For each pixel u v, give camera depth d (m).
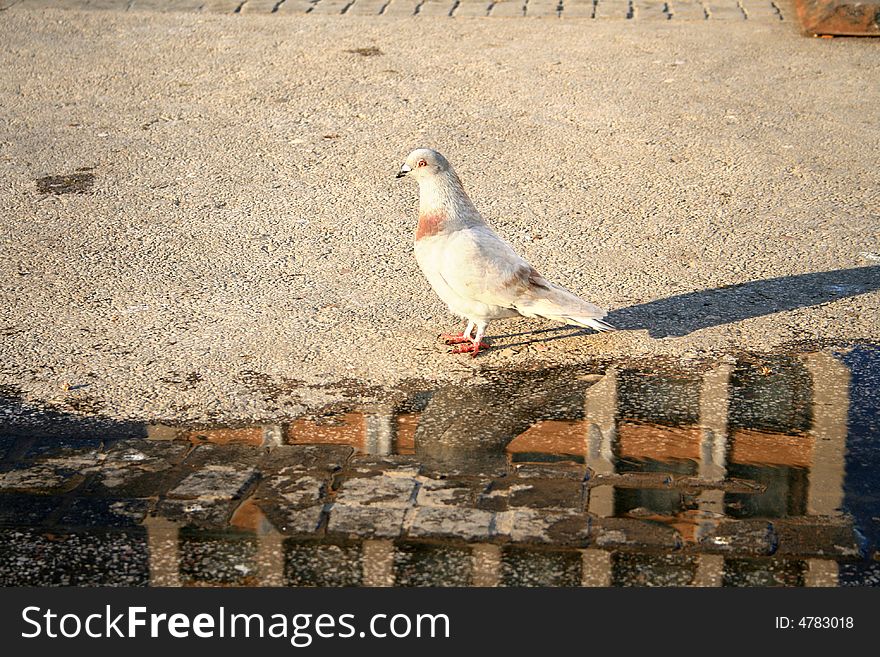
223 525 4.25
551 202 7.48
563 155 8.32
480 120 9.05
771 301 6.09
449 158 8.25
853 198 7.49
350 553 4.10
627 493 4.42
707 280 6.36
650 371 5.38
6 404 5.04
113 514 4.31
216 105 9.36
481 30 11.49
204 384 5.23
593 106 9.34
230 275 6.42
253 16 11.95
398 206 7.45
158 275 6.40
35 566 4.04
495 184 7.78
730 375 5.34
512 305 5.30
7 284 6.26
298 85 9.86
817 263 6.55
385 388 5.23
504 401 5.12
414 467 4.60
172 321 5.85
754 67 10.30
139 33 11.34
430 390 5.21
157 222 7.15
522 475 4.55
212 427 4.89
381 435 4.84
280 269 6.51
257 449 4.73
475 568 4.02
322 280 6.37
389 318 5.93
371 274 6.46
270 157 8.28
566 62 10.48
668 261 6.60
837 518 4.25
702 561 4.04
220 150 8.41
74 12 12.05
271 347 5.59
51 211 7.29
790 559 4.04
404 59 10.57
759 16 11.94
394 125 8.93
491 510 4.32
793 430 4.86
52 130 8.75
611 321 5.89
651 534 4.17
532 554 4.08
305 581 3.97
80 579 3.98
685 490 4.44
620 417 4.98
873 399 5.10
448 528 4.21
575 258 6.64
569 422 4.95
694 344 5.64
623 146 8.48
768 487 4.45
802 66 10.30
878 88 9.69
